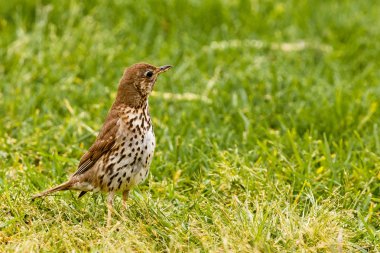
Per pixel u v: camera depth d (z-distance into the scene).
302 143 12.45
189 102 14.28
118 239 9.59
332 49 16.86
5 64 15.45
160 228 9.97
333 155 12.09
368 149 12.34
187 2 17.91
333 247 9.52
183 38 16.89
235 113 13.92
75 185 10.35
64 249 9.61
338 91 14.17
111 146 10.07
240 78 15.16
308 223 9.98
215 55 16.48
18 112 13.95
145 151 10.20
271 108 14.05
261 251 9.43
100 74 15.31
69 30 16.53
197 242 9.73
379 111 13.98
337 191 11.22
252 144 12.67
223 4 17.94
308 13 17.97
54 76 15.00
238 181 11.32
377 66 16.36
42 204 10.66
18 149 12.59
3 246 9.69
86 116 13.62
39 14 17.22
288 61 16.30
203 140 12.71
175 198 11.12
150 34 17.22
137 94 10.22
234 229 9.84
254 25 17.48
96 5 17.73
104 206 10.67
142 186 11.49
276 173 11.70
